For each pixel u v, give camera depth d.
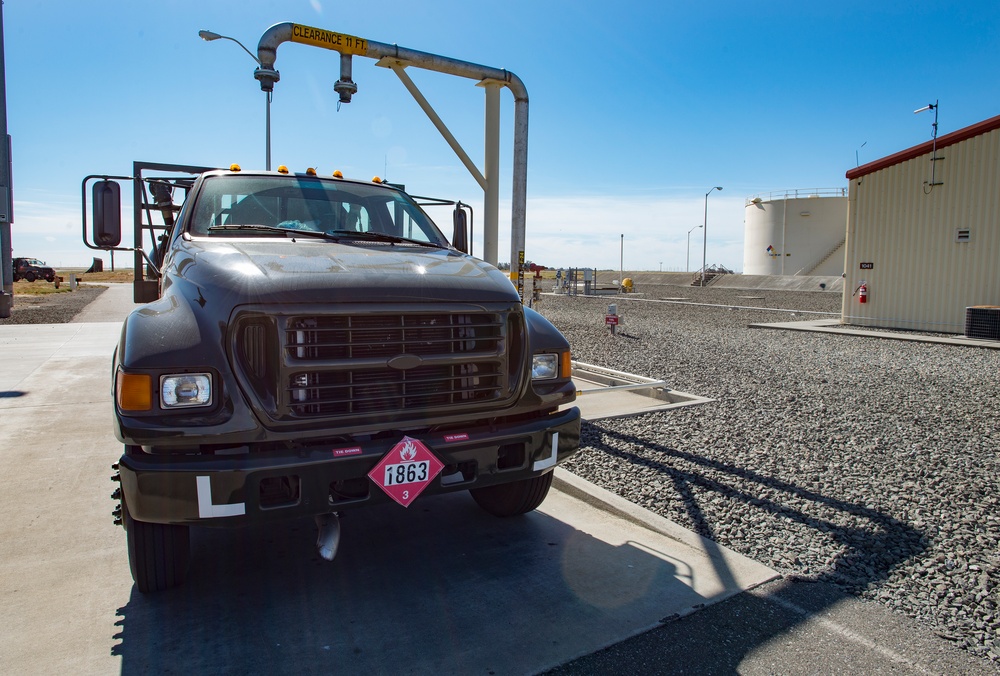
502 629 3.09
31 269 51.19
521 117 8.59
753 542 4.05
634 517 4.43
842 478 5.16
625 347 13.38
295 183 4.76
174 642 2.97
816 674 2.74
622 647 2.95
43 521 4.37
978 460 5.61
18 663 2.78
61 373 9.84
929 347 13.59
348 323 2.96
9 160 17.47
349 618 3.19
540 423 3.55
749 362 11.31
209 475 2.73
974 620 3.15
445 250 4.44
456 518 4.52
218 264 3.24
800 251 55.41
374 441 3.05
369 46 7.88
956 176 15.96
